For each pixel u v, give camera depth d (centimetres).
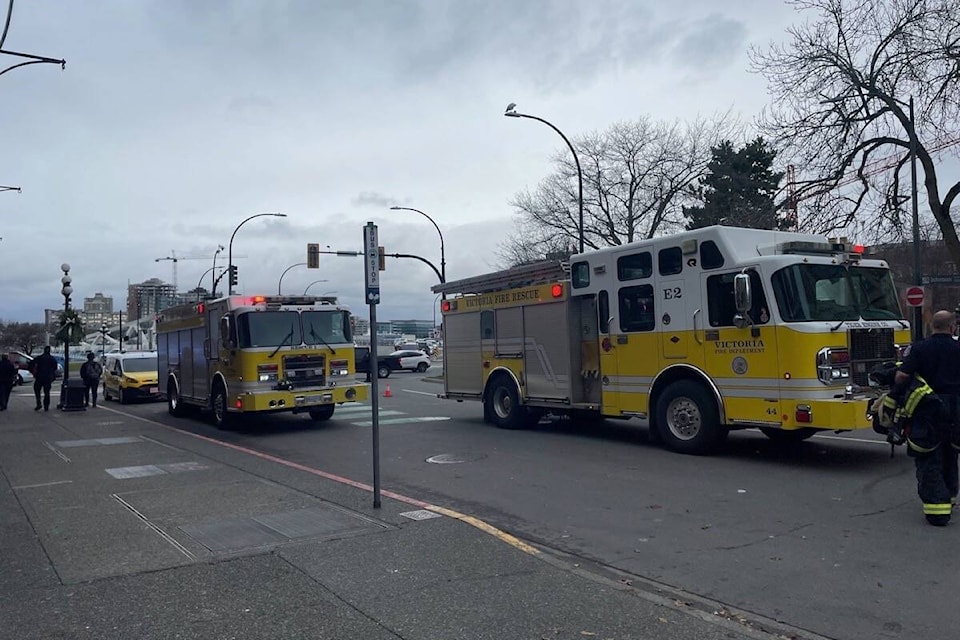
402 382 3516
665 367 1131
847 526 687
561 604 498
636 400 1186
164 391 2109
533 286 1393
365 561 593
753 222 2714
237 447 1346
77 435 1557
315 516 746
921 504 755
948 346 673
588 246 3956
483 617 475
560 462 1076
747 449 1127
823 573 561
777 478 909
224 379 1606
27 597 518
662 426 1133
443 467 1073
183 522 731
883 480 877
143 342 8238
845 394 943
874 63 2319
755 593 524
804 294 968
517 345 1441
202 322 1769
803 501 789
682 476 941
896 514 721
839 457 1040
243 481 959
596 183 3841
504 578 551
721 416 1048
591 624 463
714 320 1057
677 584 549
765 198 3694
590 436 1338
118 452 1274
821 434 1278
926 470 676
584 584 538
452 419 1733
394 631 454
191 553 619
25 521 745
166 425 1773
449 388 1647
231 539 662
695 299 1083
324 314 1616
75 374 4922
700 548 638
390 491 908
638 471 985
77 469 1083
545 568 575
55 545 651
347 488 899
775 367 977
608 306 1231
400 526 700
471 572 565
